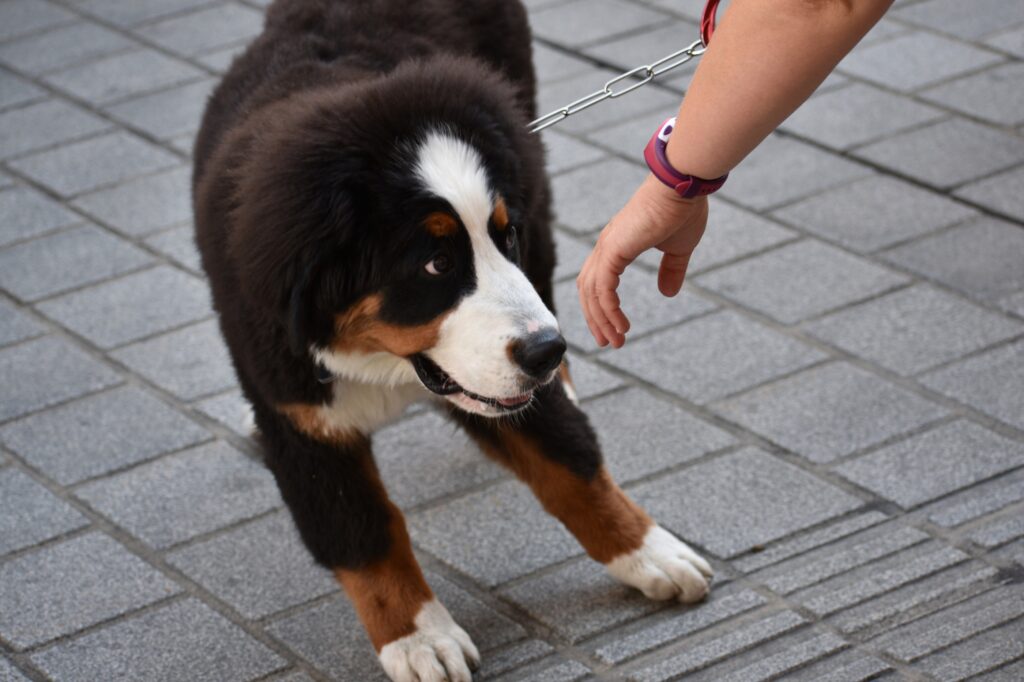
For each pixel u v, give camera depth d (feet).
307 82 11.25
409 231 9.33
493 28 13.44
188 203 18.37
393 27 12.35
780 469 12.77
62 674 10.93
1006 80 19.83
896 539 11.64
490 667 10.67
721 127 8.10
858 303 15.25
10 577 12.09
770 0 7.68
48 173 19.35
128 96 21.44
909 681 9.80
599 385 14.26
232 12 24.30
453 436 13.67
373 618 10.54
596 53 21.63
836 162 18.25
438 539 12.28
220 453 13.67
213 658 11.03
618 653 10.61
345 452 10.80
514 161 9.89
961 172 17.65
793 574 11.37
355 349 10.07
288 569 12.03
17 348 15.53
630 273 16.28
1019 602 10.50
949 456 12.71
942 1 22.47
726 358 14.52
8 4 25.25
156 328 15.75
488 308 9.43
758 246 16.53
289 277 9.26
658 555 11.14
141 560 12.24
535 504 12.66
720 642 10.54
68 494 13.19
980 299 15.10
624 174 18.40
